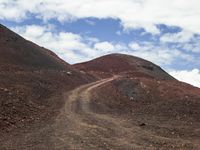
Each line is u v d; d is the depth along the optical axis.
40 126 27.06
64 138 22.02
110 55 177.88
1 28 100.19
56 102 45.50
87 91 61.97
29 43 102.44
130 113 37.38
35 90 50.88
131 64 166.88
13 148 19.47
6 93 37.25
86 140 21.47
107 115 36.28
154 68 171.88
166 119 31.16
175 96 62.38
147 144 20.92
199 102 35.25
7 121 27.02
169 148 20.00
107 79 95.81
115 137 22.83
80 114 35.72
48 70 78.25
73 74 84.19
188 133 24.70
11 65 78.31
